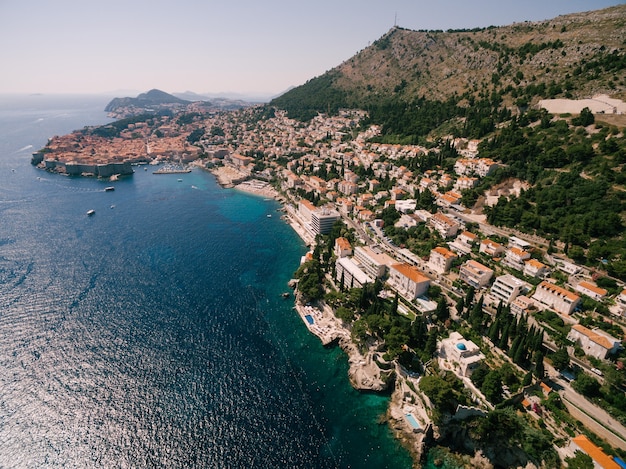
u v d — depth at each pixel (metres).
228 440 113.62
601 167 184.75
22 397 124.62
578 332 124.94
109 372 136.75
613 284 140.88
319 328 164.75
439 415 113.25
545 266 159.12
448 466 108.94
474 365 126.06
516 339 126.62
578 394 114.44
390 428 120.38
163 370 139.00
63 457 106.50
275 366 144.38
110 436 113.25
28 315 165.50
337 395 132.88
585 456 93.06
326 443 114.38
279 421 120.94
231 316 172.88
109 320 165.25
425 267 185.25
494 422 107.06
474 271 166.00
